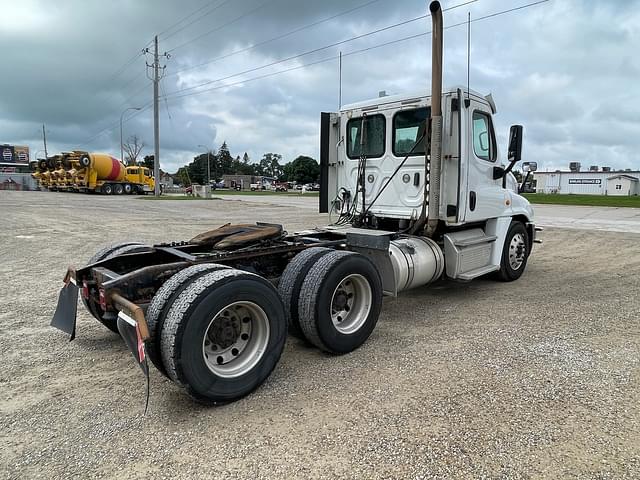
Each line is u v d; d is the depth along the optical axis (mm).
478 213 6312
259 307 3660
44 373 4090
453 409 3344
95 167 44031
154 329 3350
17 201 29734
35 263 9070
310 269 4324
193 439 3047
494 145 6633
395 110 6312
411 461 2754
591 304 6105
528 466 2689
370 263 4637
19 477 2668
